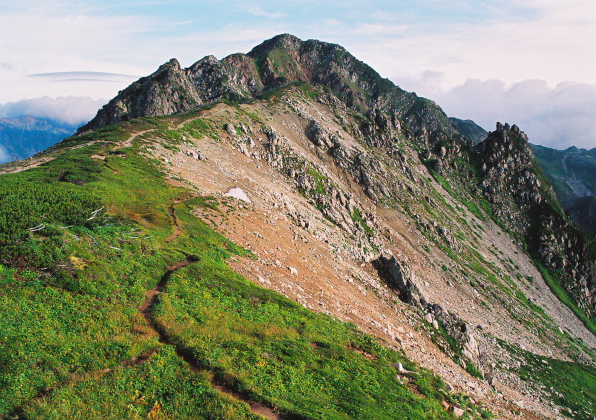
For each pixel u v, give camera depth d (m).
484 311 94.19
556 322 115.44
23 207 31.06
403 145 171.00
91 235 32.09
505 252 144.25
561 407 60.31
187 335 23.44
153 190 51.81
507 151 187.12
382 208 110.50
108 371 18.98
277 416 18.95
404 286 65.94
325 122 134.00
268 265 44.25
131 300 26.44
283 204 70.81
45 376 17.41
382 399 24.59
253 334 27.02
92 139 70.38
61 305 22.92
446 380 35.91
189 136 82.31
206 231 44.53
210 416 17.38
